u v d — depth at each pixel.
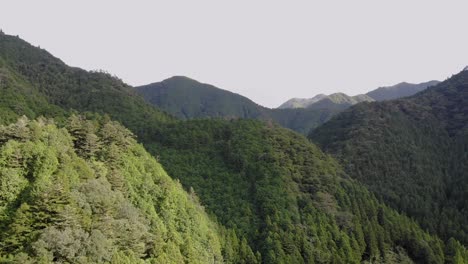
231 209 91.75
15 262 36.97
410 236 98.56
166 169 104.44
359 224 95.12
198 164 109.44
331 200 100.12
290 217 89.06
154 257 53.16
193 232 67.38
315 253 82.56
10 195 44.12
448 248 97.88
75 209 43.94
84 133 62.22
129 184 59.50
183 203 69.88
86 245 41.91
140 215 55.88
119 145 67.94
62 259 39.81
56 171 48.50
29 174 47.38
